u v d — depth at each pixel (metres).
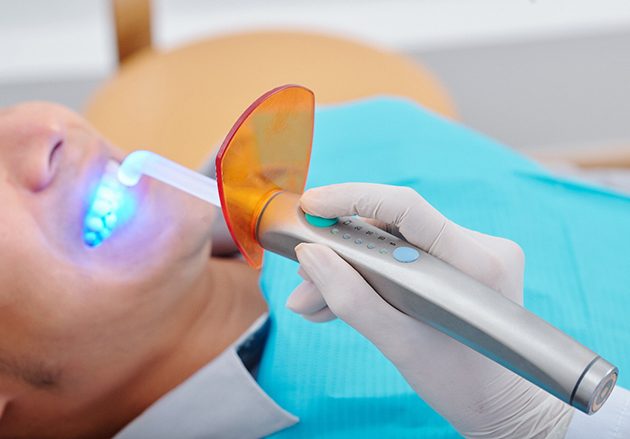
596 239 0.96
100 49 1.88
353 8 1.96
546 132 1.98
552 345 0.53
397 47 1.90
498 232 0.96
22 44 1.87
